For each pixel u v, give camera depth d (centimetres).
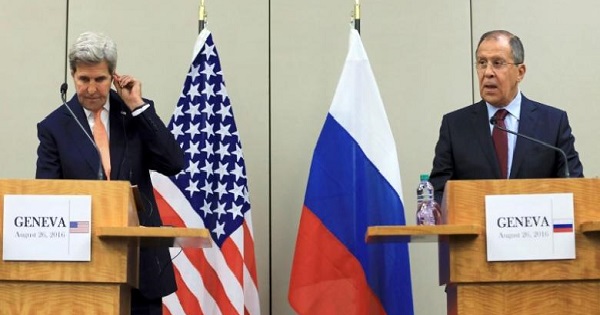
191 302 495
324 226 501
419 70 569
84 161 392
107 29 569
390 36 573
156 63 566
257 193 559
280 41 571
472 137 448
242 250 507
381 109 516
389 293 494
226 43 569
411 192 559
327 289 495
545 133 437
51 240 332
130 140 402
